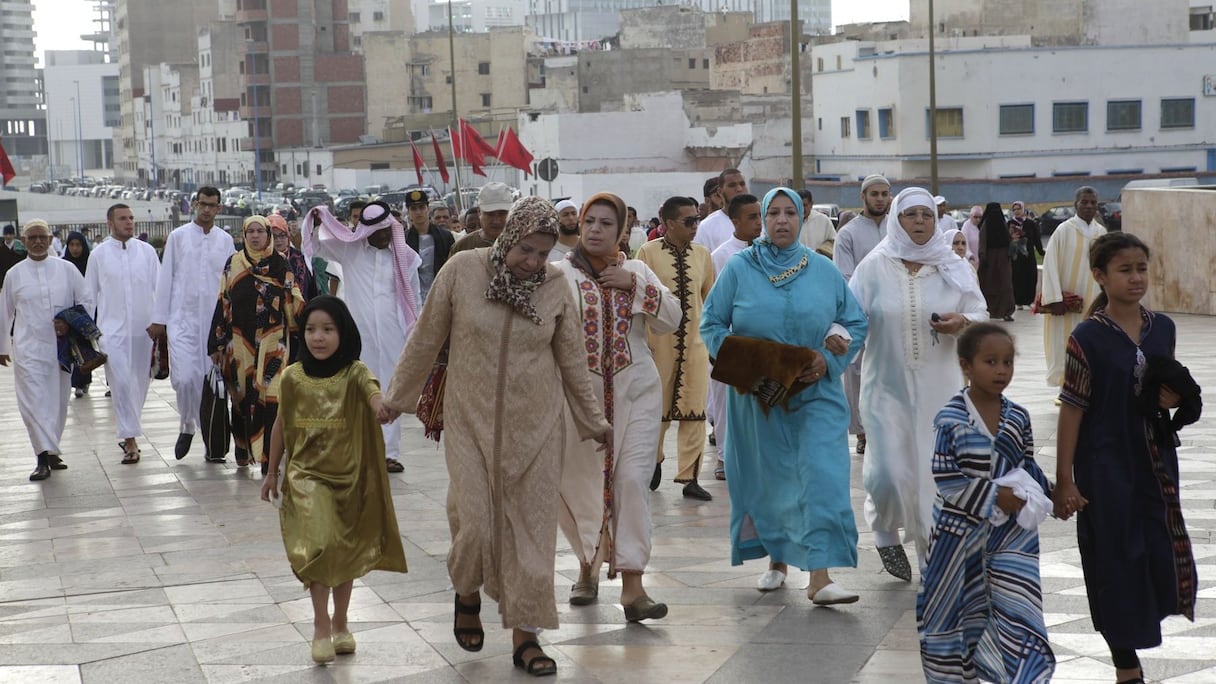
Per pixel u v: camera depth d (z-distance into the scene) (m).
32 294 11.17
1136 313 5.25
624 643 6.09
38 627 6.59
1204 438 11.03
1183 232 21.44
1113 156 64.44
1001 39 68.81
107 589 7.34
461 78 113.62
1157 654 5.75
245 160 116.62
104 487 10.62
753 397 6.72
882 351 7.02
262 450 10.78
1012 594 4.94
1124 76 64.19
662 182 68.19
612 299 6.59
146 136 148.62
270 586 7.27
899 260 7.07
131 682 5.71
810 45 82.81
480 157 48.81
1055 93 63.72
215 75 125.81
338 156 98.69
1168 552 5.13
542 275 5.86
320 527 5.86
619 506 6.45
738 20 105.50
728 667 5.70
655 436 6.61
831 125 70.19
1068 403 5.19
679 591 6.95
